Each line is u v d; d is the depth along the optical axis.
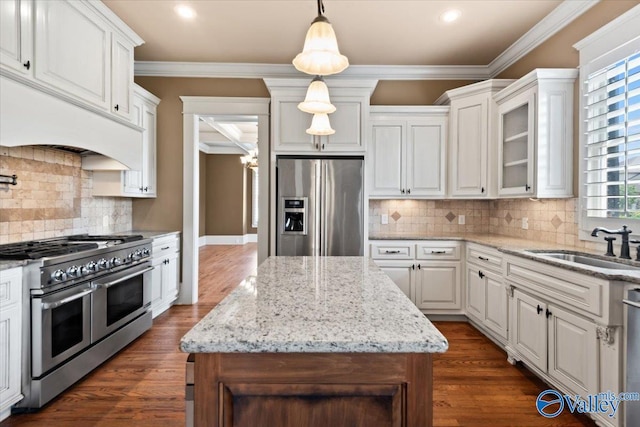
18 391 1.84
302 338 0.83
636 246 2.09
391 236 3.48
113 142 2.68
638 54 2.08
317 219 3.36
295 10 2.84
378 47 3.46
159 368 2.45
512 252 2.43
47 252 2.01
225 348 0.82
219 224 9.73
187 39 3.35
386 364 0.86
